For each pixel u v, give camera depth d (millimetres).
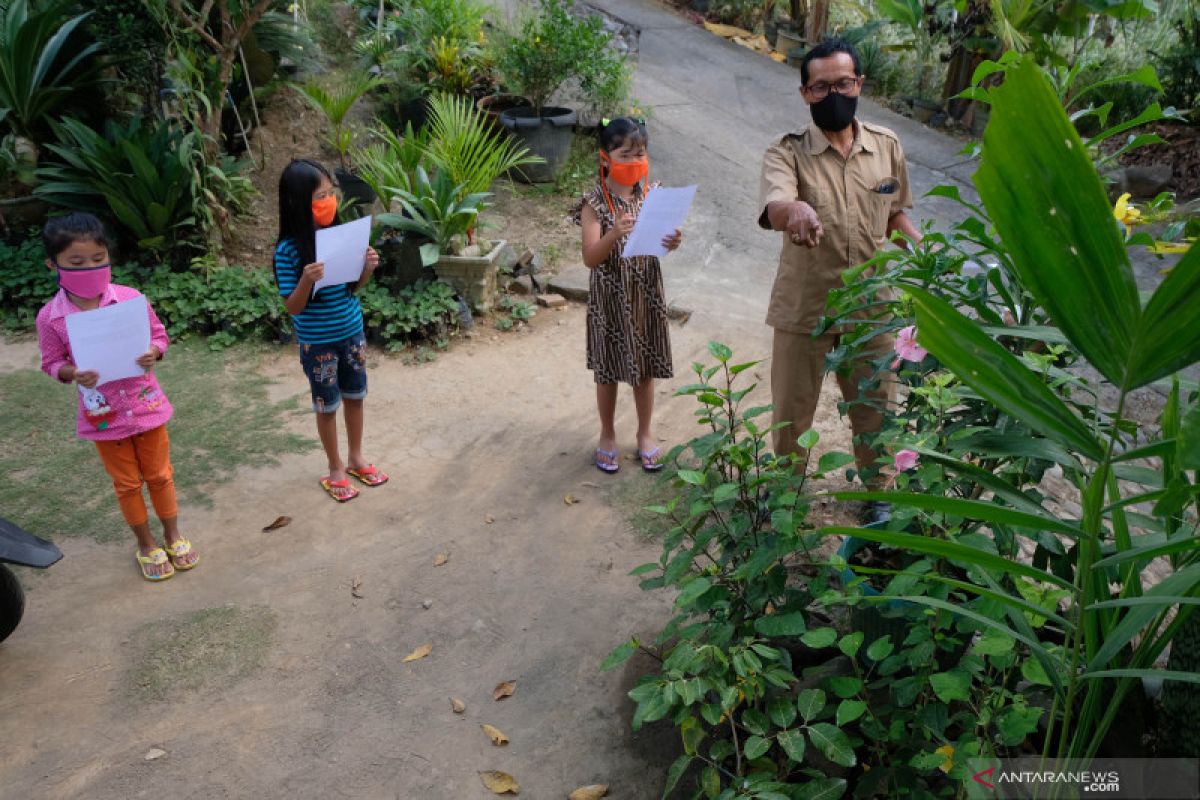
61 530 3762
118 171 6074
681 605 2256
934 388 2252
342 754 2670
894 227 3387
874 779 2123
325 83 8781
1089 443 1390
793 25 11422
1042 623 1941
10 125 6688
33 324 5723
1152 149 8234
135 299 3072
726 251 6762
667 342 4023
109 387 3174
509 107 8367
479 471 4230
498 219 7152
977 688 2250
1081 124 8602
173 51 6352
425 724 2783
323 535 3752
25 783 2564
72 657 3053
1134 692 2193
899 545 1496
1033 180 1232
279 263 3578
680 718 2209
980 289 2457
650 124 8961
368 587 3424
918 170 8250
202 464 4250
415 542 3703
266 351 5488
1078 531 1474
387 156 6445
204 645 3109
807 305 3209
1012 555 2197
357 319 3797
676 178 7910
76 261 3012
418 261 5820
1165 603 1417
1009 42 8086
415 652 3076
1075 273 1263
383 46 8641
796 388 3361
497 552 3631
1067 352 2385
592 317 3947
